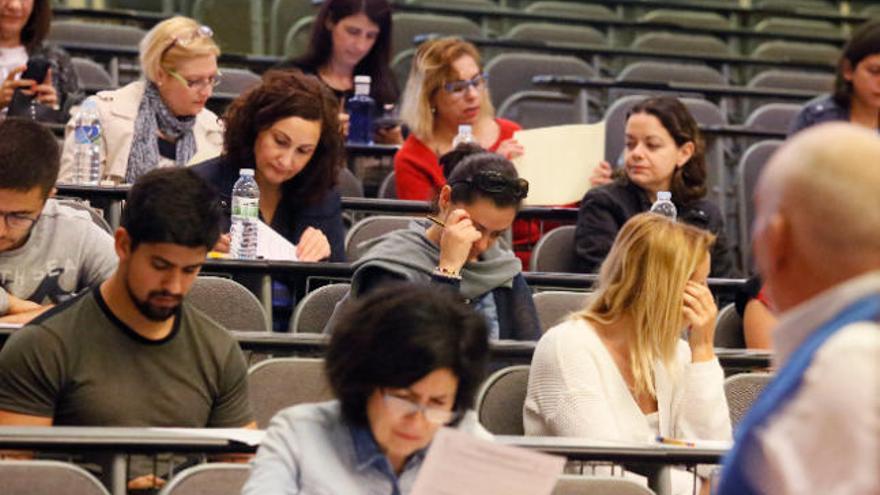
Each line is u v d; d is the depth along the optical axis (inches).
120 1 853.2
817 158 186.2
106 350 297.1
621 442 303.0
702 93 786.8
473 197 390.0
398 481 250.1
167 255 286.7
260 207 449.4
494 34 900.0
